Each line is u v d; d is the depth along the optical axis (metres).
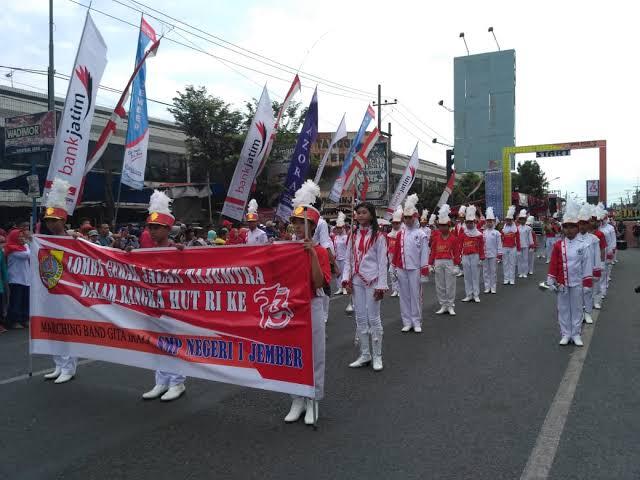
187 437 4.62
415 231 9.23
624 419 4.88
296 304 4.74
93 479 3.88
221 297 5.17
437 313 11.16
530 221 19.03
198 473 3.94
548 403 5.36
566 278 7.83
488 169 36.62
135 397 5.73
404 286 9.22
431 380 6.25
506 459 4.10
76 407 5.41
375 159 28.11
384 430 4.73
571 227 7.76
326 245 8.26
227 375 5.14
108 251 5.88
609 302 12.10
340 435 4.63
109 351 5.92
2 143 20.11
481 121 36.75
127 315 5.78
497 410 5.19
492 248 14.55
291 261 4.77
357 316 6.95
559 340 8.27
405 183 16.17
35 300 6.46
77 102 8.55
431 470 3.94
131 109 9.12
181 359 5.43
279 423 4.94
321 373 4.90
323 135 32.16
